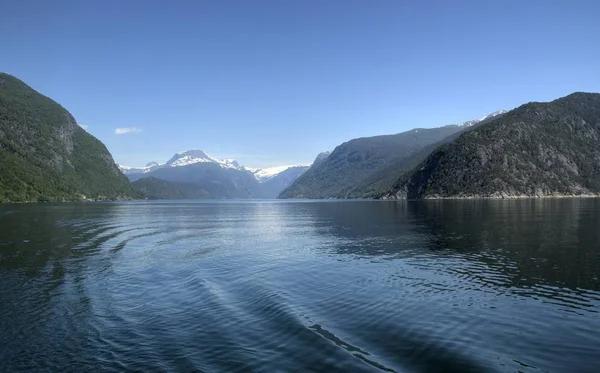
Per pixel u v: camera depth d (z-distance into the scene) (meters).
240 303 21.81
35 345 16.19
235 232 65.00
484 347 15.57
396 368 13.70
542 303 21.70
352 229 67.69
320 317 19.14
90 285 26.34
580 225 63.31
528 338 16.55
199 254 40.22
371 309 20.52
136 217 103.31
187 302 22.16
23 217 90.88
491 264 33.00
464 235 53.47
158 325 18.34
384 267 32.38
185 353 15.13
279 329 17.52
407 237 53.44
